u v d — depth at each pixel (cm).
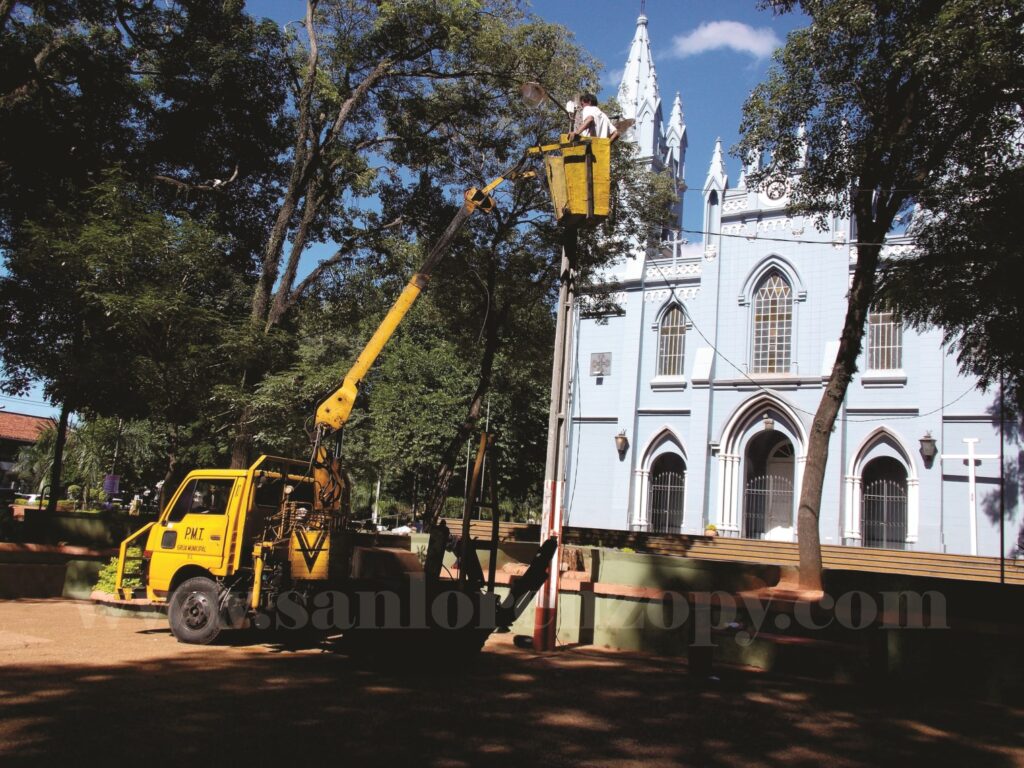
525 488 3797
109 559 1544
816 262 2908
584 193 1049
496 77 1662
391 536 1597
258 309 1566
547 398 3578
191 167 1947
